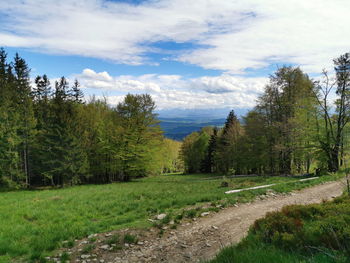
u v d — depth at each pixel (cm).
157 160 3719
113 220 1068
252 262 467
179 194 1703
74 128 3159
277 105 3111
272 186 1730
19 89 3853
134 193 1848
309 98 2692
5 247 763
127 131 3384
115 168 3516
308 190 1593
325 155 2650
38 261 677
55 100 3625
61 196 1839
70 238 848
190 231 875
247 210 1130
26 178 3138
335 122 2580
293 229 628
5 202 1678
